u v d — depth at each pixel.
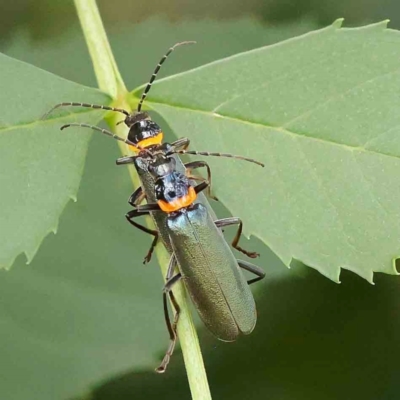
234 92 0.14
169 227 0.15
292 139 0.14
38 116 0.14
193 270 0.15
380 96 0.14
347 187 0.14
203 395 0.14
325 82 0.14
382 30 0.14
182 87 0.14
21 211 0.14
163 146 0.15
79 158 0.14
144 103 0.14
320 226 0.14
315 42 0.14
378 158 0.14
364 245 0.14
